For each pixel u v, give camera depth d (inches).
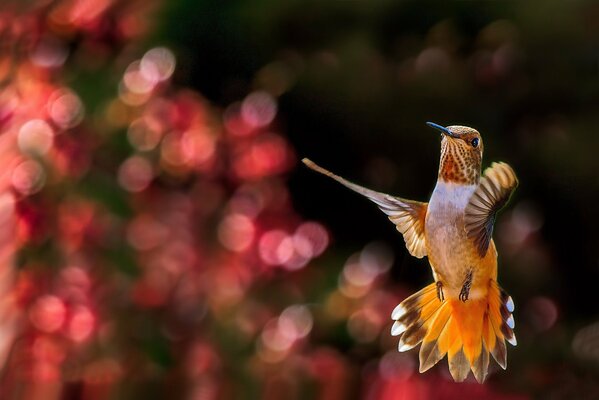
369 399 133.0
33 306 117.3
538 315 161.8
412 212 96.6
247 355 128.0
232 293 128.4
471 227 95.7
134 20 135.3
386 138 175.6
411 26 170.2
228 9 170.7
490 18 168.7
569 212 176.4
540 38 167.2
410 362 139.3
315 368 130.2
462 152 96.1
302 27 171.2
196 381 125.2
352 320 138.5
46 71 128.8
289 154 135.2
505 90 168.6
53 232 119.4
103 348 120.1
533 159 171.9
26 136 121.1
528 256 162.4
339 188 181.3
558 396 159.3
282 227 134.1
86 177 123.5
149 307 123.6
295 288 133.7
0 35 130.3
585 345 161.9
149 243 125.7
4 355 116.5
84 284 119.4
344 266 146.0
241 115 136.0
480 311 96.0
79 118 125.5
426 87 167.3
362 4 168.9
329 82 170.1
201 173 131.6
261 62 173.9
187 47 169.8
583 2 165.3
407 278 170.4
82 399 119.3
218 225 131.4
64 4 131.9
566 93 169.3
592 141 169.5
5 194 117.7
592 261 178.4
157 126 129.4
